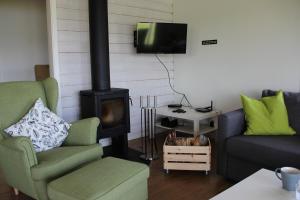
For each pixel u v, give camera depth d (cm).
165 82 446
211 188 257
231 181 270
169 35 387
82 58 351
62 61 335
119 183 184
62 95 338
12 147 206
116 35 378
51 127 248
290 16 308
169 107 414
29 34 527
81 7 343
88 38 352
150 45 381
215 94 395
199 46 405
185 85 436
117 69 385
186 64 429
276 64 326
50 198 187
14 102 251
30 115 244
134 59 403
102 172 194
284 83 321
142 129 425
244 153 249
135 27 396
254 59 346
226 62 375
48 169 203
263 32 333
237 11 355
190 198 240
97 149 244
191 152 281
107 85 330
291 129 268
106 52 325
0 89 247
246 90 359
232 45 366
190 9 410
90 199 165
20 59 522
